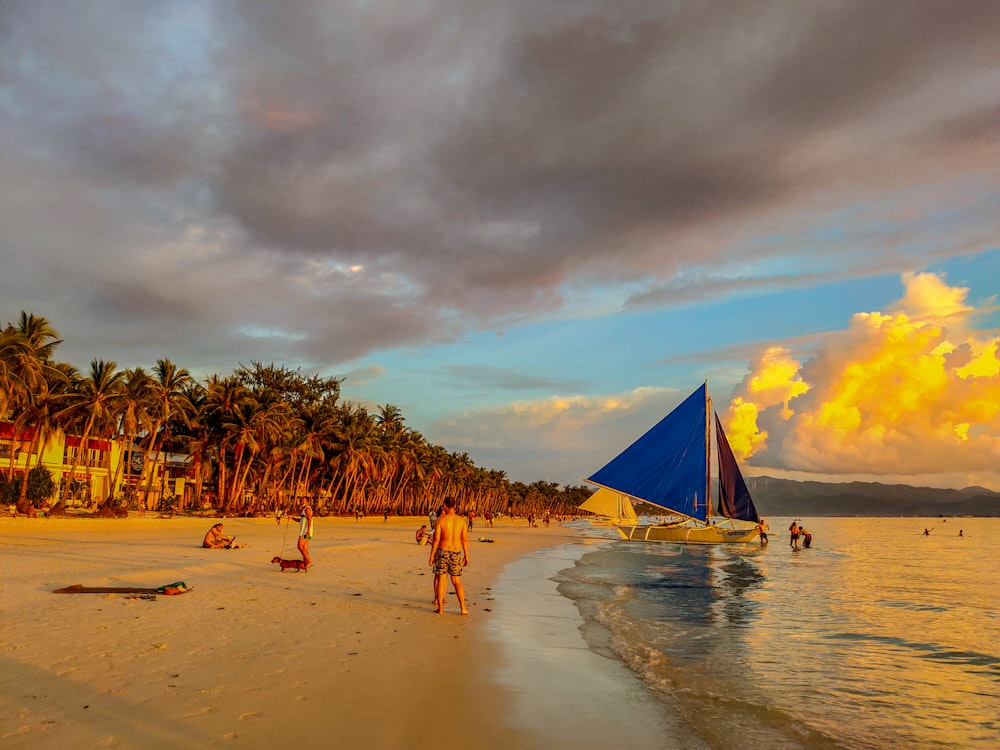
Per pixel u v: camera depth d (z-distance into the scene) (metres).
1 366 41.25
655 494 49.25
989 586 22.75
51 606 10.55
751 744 6.05
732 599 17.45
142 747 4.91
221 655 7.84
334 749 5.07
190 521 51.53
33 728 5.19
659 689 7.79
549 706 6.72
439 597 12.04
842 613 15.27
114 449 65.81
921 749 6.16
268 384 90.69
